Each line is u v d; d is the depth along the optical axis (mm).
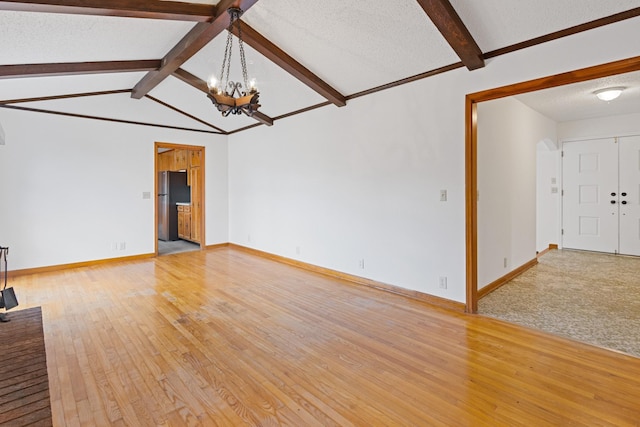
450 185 3207
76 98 4805
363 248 4078
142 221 5660
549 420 1688
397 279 3725
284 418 1723
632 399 1842
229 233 6883
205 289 3912
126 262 5379
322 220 4625
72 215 4984
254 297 3623
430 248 3398
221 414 1754
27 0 2072
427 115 3355
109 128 5281
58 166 4848
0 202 4426
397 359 2305
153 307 3318
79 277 4453
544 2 2244
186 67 4113
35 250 4691
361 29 2877
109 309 3262
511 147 4320
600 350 2402
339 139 4305
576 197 5961
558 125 6031
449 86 3168
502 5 2324
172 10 2588
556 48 2523
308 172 4809
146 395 1914
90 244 5160
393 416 1734
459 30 2490
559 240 6156
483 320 2967
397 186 3660
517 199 4488
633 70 2295
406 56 3121
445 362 2260
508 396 1887
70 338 2625
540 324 2877
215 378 2084
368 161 3955
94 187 5172
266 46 3264
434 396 1896
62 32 2730
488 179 3779
